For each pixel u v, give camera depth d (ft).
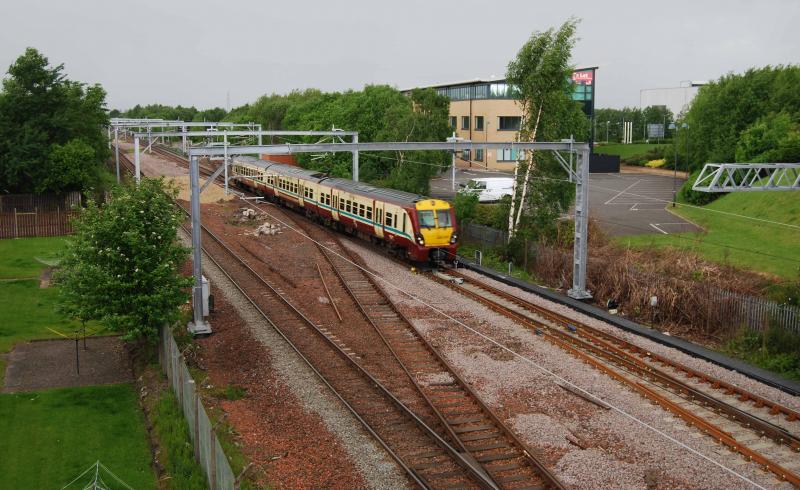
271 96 342.64
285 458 42.16
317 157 183.52
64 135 145.69
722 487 38.83
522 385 53.57
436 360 59.62
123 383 57.21
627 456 42.34
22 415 49.98
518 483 39.04
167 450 44.01
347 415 48.47
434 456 42.16
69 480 40.78
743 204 131.03
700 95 211.82
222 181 207.62
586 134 113.60
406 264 101.19
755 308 67.62
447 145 79.87
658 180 217.97
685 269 85.05
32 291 86.74
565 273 90.94
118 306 56.70
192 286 63.87
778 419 48.73
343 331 68.18
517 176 106.93
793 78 197.36
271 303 78.64
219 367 59.16
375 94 192.65
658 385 54.65
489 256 106.01
